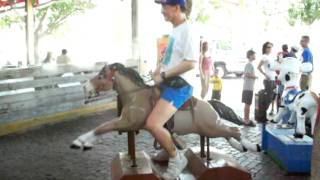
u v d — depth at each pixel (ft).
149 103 16.63
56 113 35.76
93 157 24.76
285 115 28.40
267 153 25.25
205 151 20.01
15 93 32.24
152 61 54.19
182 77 15.96
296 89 28.25
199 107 17.66
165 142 16.06
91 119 36.55
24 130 31.94
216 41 88.74
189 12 16.22
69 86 36.99
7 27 66.39
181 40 15.67
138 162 18.19
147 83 16.94
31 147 27.12
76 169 22.52
